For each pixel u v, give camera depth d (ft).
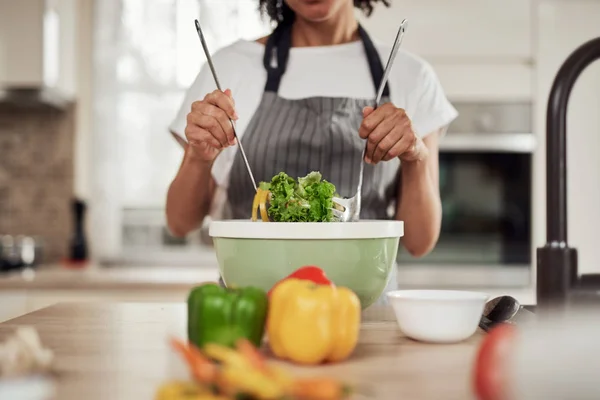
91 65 10.62
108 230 10.47
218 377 2.06
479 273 9.34
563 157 3.15
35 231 10.66
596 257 9.55
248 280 3.46
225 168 5.27
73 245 10.22
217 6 10.46
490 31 9.56
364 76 5.31
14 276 8.81
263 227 3.37
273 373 2.08
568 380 2.11
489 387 2.13
